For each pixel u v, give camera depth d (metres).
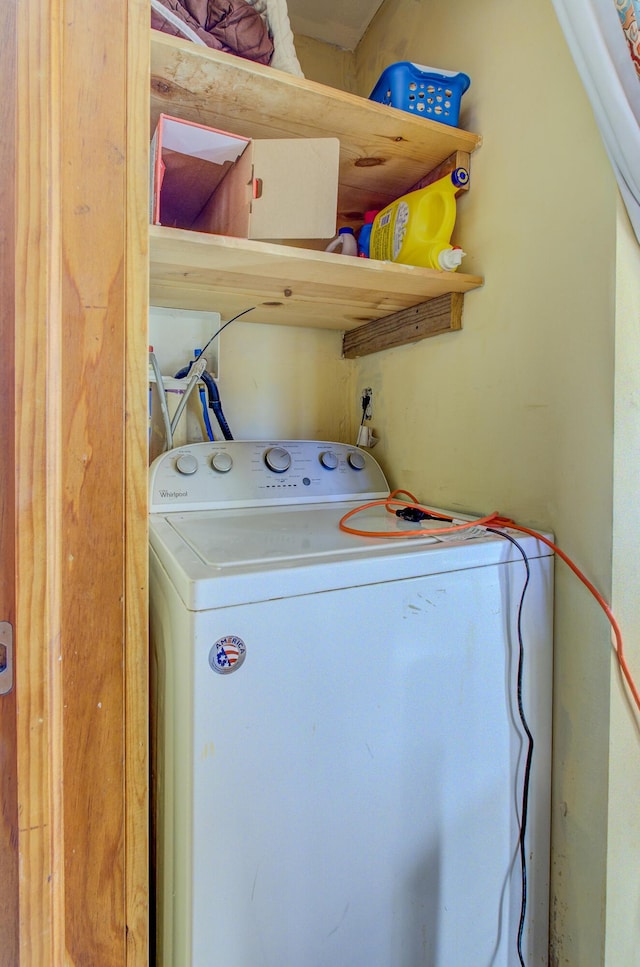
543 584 0.83
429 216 1.01
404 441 1.26
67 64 0.50
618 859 0.79
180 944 0.58
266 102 0.85
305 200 0.82
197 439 1.27
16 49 0.47
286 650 0.60
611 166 0.73
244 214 0.83
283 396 1.42
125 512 0.55
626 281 0.75
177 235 0.76
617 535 0.77
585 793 0.81
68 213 0.51
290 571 0.60
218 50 0.78
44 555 0.49
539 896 0.86
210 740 0.56
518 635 0.81
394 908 0.70
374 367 1.40
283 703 0.60
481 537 0.80
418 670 0.70
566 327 0.82
